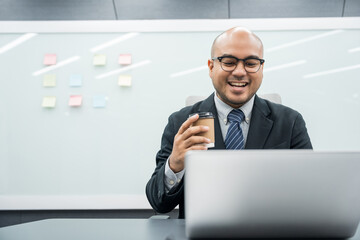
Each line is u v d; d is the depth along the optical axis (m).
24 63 2.46
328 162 0.60
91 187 2.39
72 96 2.43
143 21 2.44
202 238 0.62
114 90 2.44
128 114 2.43
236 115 1.26
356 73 2.36
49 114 2.43
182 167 0.96
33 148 2.41
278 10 2.39
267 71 2.38
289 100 2.37
